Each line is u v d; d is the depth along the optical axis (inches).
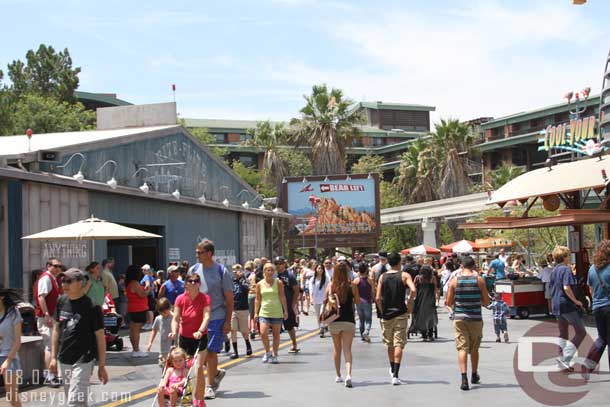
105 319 583.2
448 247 1445.6
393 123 3941.9
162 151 934.4
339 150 1950.1
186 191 1008.9
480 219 1893.5
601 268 397.1
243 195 1266.0
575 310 424.2
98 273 527.8
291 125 2031.3
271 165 2220.7
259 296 530.0
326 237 1679.4
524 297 839.1
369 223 1665.8
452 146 2213.3
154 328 478.3
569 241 883.4
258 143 2303.2
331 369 476.7
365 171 2832.2
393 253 422.9
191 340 352.2
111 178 791.1
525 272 1103.0
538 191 796.0
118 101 2701.8
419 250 1374.3
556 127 999.0
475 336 395.2
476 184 2780.5
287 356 556.1
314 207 1675.7
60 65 2256.4
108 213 781.3
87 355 296.0
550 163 906.1
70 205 701.3
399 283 415.5
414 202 2353.6
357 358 533.6
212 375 378.3
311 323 876.0
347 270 419.8
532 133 2815.0
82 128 2028.8
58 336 298.7
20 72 2224.4
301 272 1067.3
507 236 1636.3
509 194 841.5
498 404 341.4
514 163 2997.0
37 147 728.3
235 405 354.3
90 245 730.2
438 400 355.6
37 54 2240.4
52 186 671.1
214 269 379.6
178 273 664.4
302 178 1689.2
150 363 523.2
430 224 1824.6
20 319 334.3
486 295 394.9
